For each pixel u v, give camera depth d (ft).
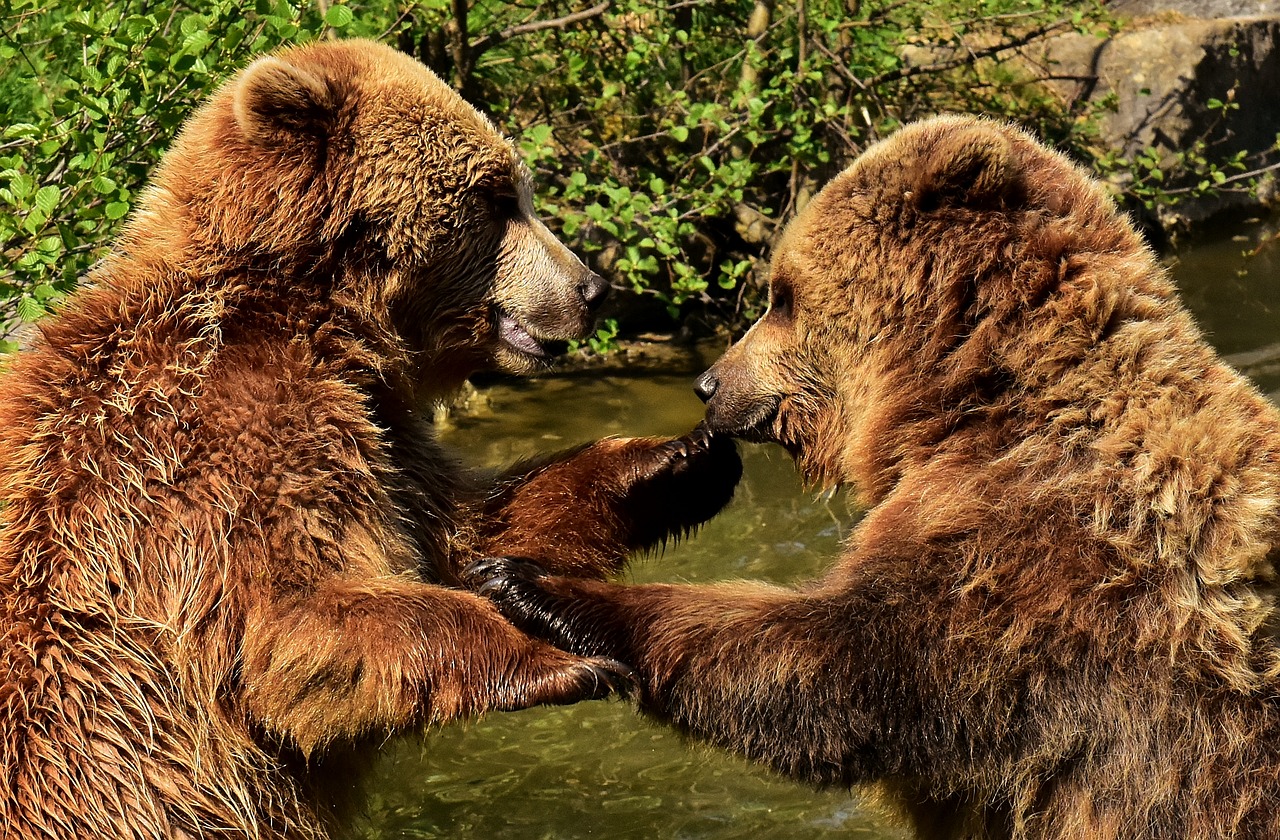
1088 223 15.01
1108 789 13.97
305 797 15.24
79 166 22.11
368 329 15.81
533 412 30.73
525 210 17.38
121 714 13.99
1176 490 13.74
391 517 15.39
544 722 21.71
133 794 13.97
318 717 13.88
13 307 22.57
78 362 14.75
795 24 36.14
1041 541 13.80
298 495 14.21
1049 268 14.61
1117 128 41.73
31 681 13.83
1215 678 13.73
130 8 25.53
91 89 23.00
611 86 32.96
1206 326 33.22
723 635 13.92
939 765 14.10
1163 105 41.93
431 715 13.75
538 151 30.42
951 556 13.93
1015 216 14.92
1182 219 40.75
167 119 22.40
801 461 17.39
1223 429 14.07
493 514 17.04
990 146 14.84
